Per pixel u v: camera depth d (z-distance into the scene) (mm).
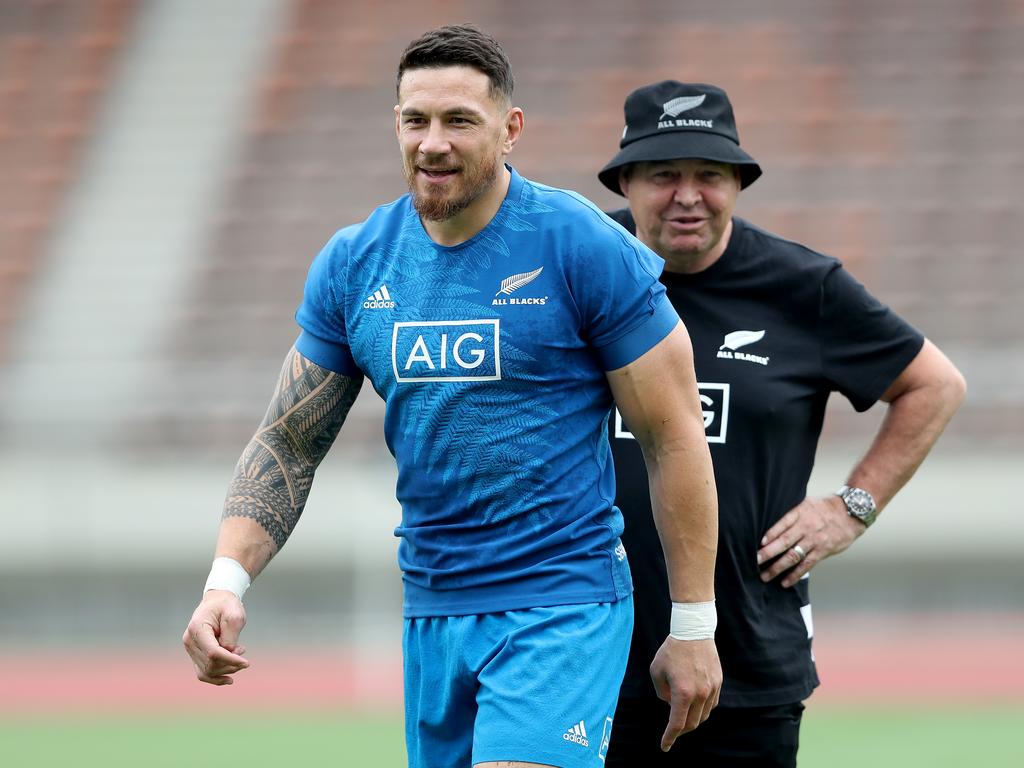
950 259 57531
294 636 47469
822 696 38812
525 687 12086
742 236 15766
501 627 12414
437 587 12680
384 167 63062
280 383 13328
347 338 12969
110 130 65625
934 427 15953
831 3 67250
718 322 15547
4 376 50531
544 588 12383
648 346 12352
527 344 12156
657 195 15305
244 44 68750
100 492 48531
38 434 49875
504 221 12328
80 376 51125
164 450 50188
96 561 48500
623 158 15375
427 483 12555
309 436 13273
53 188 63156
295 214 61406
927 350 15977
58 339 56719
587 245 12219
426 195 12008
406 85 12039
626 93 64250
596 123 63062
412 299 12398
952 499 46812
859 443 49125
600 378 12586
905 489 46781
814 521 15562
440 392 12281
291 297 58375
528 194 12445
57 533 48281
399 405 12562
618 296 12219
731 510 15156
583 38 66562
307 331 13180
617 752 15367
